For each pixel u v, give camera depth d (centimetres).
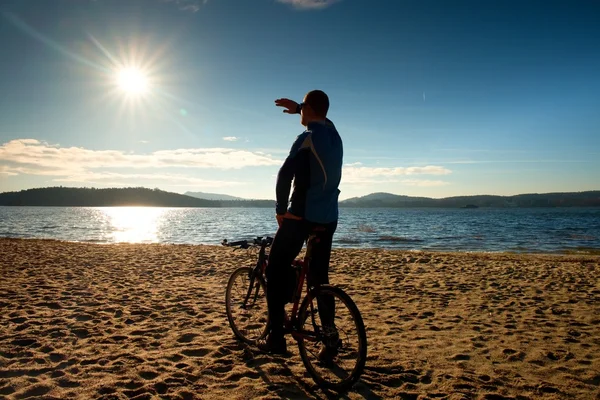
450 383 310
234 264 1059
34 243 1848
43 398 274
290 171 292
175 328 457
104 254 1320
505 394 293
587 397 291
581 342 422
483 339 430
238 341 405
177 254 1323
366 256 1308
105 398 275
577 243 2475
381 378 316
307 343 334
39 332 433
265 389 293
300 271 325
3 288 688
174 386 296
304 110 316
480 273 933
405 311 560
